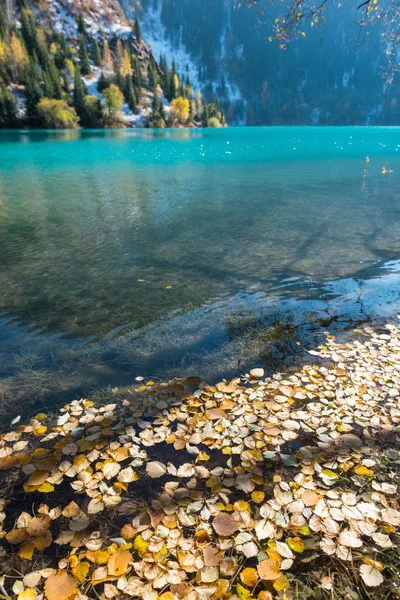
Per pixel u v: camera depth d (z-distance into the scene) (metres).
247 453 2.44
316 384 3.18
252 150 31.44
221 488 2.17
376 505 2.02
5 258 6.76
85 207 10.97
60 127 74.00
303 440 2.59
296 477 2.22
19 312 4.69
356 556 1.77
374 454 2.40
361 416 2.77
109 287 5.46
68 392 3.19
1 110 69.00
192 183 15.15
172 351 3.81
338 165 20.66
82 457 2.41
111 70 108.50
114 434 2.67
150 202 11.62
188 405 2.95
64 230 8.59
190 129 89.12
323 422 2.71
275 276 5.80
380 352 3.66
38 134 55.06
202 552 1.78
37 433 2.67
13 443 2.59
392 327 4.15
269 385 3.19
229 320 4.44
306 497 2.07
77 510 2.06
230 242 7.57
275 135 60.69
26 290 5.37
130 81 94.06
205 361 3.63
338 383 3.19
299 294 5.14
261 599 1.58
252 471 2.29
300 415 2.80
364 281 5.53
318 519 1.93
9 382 3.32
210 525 1.94
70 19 119.88
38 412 2.96
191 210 10.53
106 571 1.70
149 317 4.55
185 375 3.42
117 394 3.15
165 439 2.61
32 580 1.67
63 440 2.59
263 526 1.91
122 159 24.28
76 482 2.22
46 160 23.70
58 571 1.70
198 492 2.16
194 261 6.52
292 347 3.84
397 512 1.97
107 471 2.31
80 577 1.68
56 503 2.14
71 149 31.75
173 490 2.17
